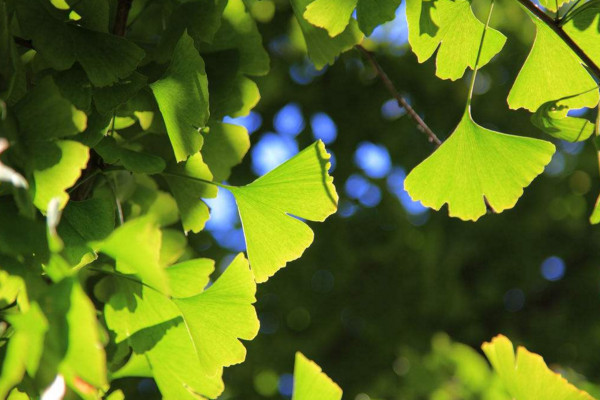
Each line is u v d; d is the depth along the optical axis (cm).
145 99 87
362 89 234
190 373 85
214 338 85
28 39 83
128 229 76
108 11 84
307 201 87
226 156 92
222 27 90
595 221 90
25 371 80
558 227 277
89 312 74
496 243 268
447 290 249
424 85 235
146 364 89
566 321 270
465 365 137
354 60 223
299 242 87
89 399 77
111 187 88
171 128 85
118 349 86
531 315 274
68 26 84
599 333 266
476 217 90
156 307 85
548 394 91
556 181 275
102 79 83
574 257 279
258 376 252
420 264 247
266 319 260
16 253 77
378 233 247
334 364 252
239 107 91
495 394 120
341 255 247
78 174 79
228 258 238
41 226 78
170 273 86
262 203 87
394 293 249
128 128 91
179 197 90
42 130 78
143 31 92
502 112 254
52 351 74
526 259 269
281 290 252
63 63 83
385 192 249
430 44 88
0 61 79
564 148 276
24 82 81
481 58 89
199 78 84
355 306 251
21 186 76
